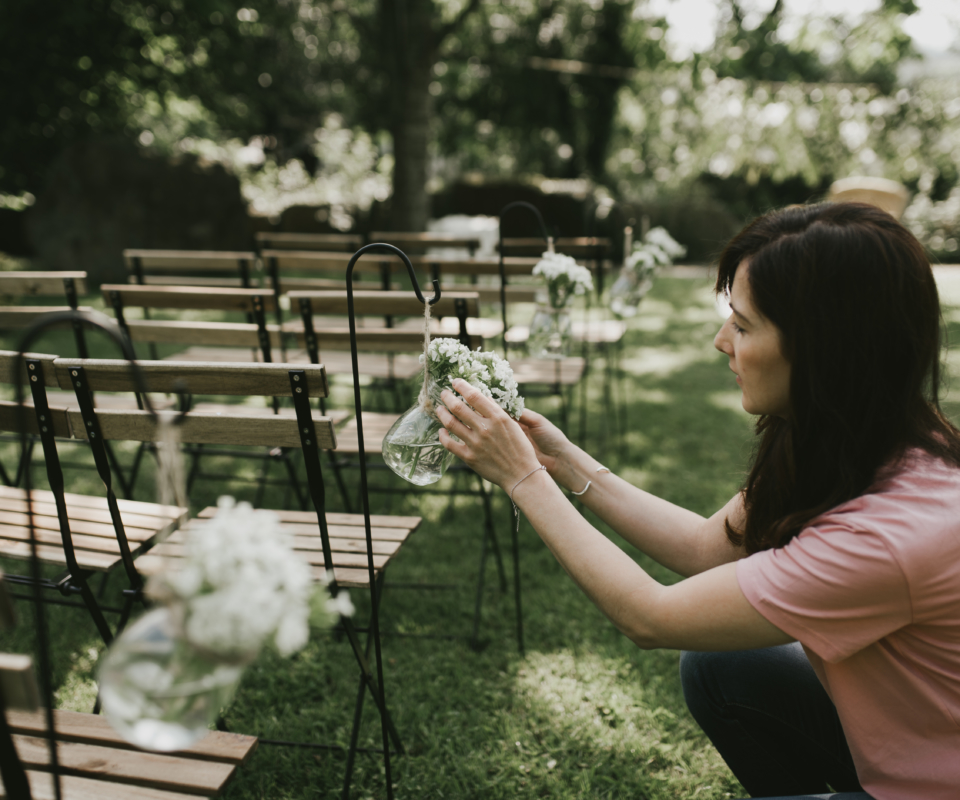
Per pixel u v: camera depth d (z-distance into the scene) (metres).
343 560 1.87
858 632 1.04
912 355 1.04
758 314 1.10
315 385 1.49
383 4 11.75
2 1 8.98
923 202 14.47
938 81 13.24
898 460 1.07
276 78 13.73
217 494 3.63
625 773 1.98
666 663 2.44
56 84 10.21
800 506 1.16
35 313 3.07
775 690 1.50
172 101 13.63
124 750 1.25
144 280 4.16
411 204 12.18
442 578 2.95
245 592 0.77
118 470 2.99
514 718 2.17
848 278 1.02
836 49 10.97
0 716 0.94
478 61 14.59
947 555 0.99
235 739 1.27
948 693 1.05
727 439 4.64
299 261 4.03
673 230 14.44
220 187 10.28
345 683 2.30
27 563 2.96
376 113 14.09
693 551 1.51
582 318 6.75
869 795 1.16
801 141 12.75
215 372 1.52
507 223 13.88
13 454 3.98
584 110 15.80
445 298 2.44
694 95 12.55
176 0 10.13
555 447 1.56
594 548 1.21
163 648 0.80
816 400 1.06
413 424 1.42
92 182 9.63
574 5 14.92
